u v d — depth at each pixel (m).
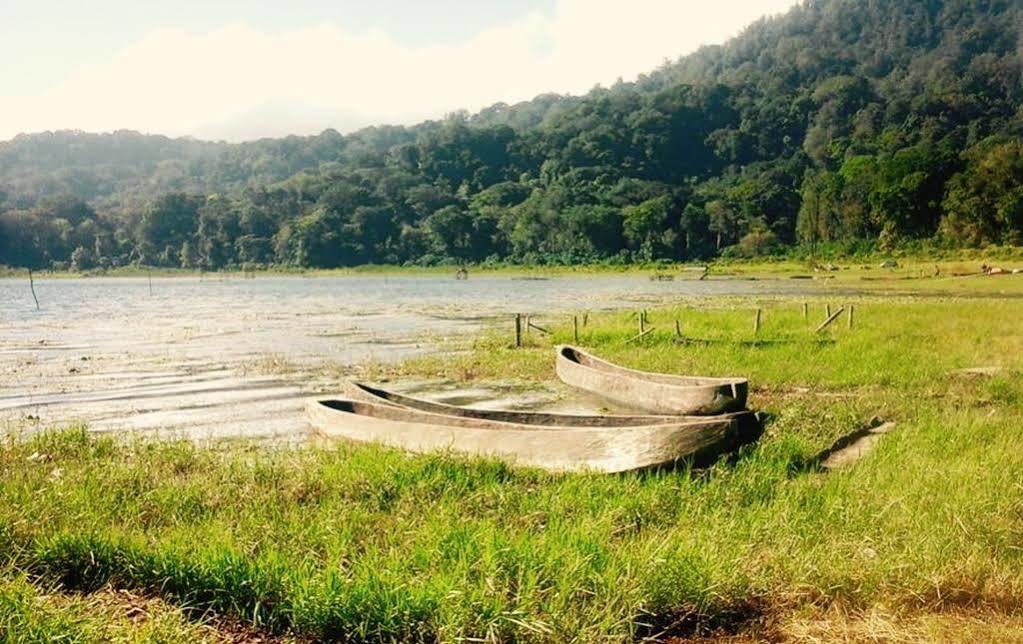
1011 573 6.16
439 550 6.43
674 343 22.94
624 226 129.00
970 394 14.91
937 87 180.00
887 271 85.00
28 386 18.64
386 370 20.86
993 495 7.72
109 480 8.89
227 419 14.87
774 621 5.76
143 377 19.98
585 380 16.73
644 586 5.83
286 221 148.25
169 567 6.11
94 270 141.50
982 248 95.50
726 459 9.46
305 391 17.92
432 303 53.22
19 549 6.45
